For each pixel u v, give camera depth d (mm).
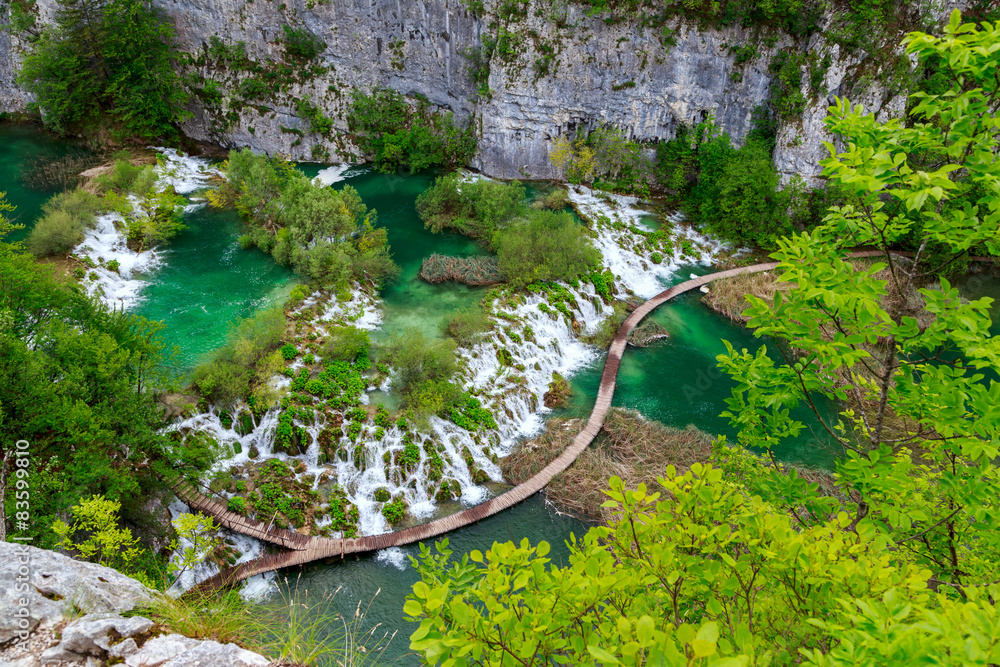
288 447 28391
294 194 41500
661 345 37781
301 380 30375
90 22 49469
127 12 48812
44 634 7434
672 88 48906
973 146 9305
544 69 48969
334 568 24969
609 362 36000
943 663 5504
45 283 24578
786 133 46281
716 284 41875
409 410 30031
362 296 37781
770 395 11602
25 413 20016
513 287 38688
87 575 8359
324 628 22250
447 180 46094
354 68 52688
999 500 9758
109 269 37594
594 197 50750
